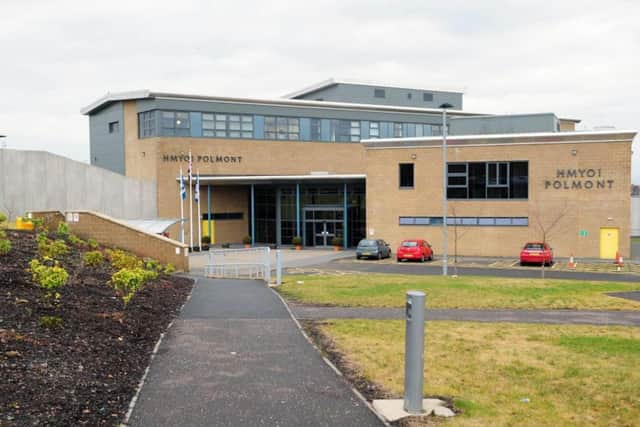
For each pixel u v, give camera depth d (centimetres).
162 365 959
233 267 3281
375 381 897
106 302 1339
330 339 1198
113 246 2827
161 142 4788
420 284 2209
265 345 1126
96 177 3928
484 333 1291
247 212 5431
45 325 995
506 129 4478
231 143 5016
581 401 820
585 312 1634
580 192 3834
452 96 6788
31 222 2347
